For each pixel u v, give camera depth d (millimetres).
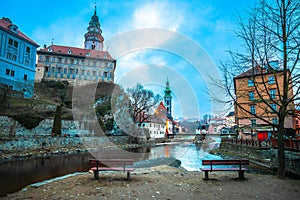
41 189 5652
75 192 5211
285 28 7023
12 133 19141
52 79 45531
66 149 20156
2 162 13641
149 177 7102
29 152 17094
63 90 40688
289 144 9844
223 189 5383
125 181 6445
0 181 8406
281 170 7027
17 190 7004
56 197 4832
